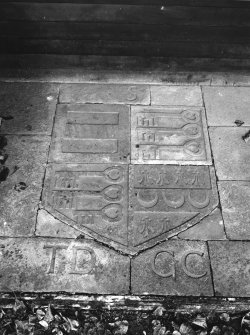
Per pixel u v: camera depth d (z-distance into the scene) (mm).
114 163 3969
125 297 3111
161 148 4121
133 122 4375
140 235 3457
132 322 3088
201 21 4504
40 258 3299
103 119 4391
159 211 3613
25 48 4746
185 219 3568
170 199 3701
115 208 3619
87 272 3234
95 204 3643
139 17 4465
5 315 3061
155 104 4590
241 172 3943
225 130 4336
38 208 3602
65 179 3818
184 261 3320
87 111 4469
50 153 4027
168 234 3467
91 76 4812
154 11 4395
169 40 4691
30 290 3131
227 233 3498
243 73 4871
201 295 3146
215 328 3018
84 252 3344
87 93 4672
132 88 4754
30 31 4574
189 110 4539
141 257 3334
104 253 3348
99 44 4723
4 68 4812
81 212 3582
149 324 3072
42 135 4195
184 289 3174
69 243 3393
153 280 3213
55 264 3266
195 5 4336
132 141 4180
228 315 3104
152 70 4848
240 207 3674
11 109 4441
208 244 3426
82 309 3125
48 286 3154
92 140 4168
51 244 3379
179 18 4473
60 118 4375
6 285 3148
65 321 3037
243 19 4465
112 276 3223
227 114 4508
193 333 2990
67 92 4672
